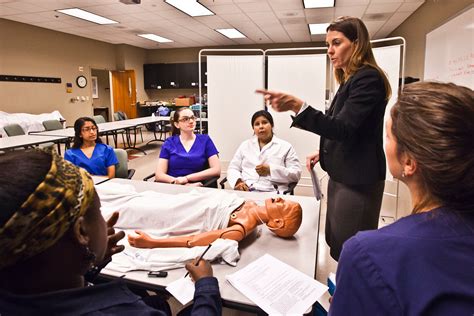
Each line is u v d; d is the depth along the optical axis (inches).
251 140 117.3
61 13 261.1
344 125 52.6
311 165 73.3
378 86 55.2
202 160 116.7
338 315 22.2
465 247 19.7
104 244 25.2
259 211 57.4
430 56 190.9
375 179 59.2
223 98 156.9
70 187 20.5
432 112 20.1
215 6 243.3
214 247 49.7
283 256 52.1
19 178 18.8
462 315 18.3
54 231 19.6
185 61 454.9
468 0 167.2
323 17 280.5
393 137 22.9
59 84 345.4
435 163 19.9
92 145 121.9
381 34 374.0
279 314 39.0
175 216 58.2
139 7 244.2
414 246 20.2
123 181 94.4
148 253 51.0
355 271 21.5
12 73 297.0
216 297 35.3
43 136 197.6
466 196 20.4
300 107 51.6
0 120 269.6
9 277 20.4
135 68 442.6
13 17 275.9
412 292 19.4
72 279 22.8
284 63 150.4
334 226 64.2
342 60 59.5
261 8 249.6
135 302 24.9
